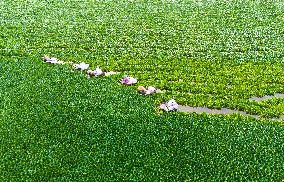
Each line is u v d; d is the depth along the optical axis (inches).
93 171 450.9
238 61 686.5
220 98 591.2
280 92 612.7
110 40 748.6
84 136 501.0
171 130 515.2
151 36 766.5
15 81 599.8
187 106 574.2
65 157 468.4
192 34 776.9
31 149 479.8
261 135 510.6
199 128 519.8
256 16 856.9
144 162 464.4
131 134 505.4
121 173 449.1
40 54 690.8
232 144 494.6
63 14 850.8
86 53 701.3
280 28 806.5
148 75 641.6
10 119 524.7
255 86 621.6
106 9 879.7
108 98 571.2
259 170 460.1
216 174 453.4
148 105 560.1
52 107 550.3
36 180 439.5
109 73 648.4
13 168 453.1
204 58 694.5
